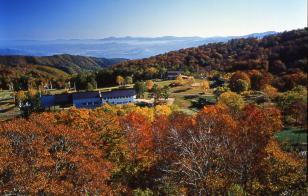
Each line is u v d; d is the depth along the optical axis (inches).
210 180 627.8
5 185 744.3
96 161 1032.8
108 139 1295.5
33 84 5969.5
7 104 3612.2
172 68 6860.2
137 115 1800.0
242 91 1952.5
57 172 874.1
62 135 1065.5
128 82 5689.0
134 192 933.2
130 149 1208.2
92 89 4943.4
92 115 1587.1
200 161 659.4
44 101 3245.6
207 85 3924.7
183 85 4662.9
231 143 808.3
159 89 3565.5
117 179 1110.4
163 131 1304.1
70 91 5147.6
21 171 797.9
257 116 1026.7
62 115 1696.6
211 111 1732.3
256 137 842.2
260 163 757.9
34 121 1341.0
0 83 6254.9
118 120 1571.1
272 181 734.5
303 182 689.6
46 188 762.2
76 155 960.3
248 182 739.4
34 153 930.1
